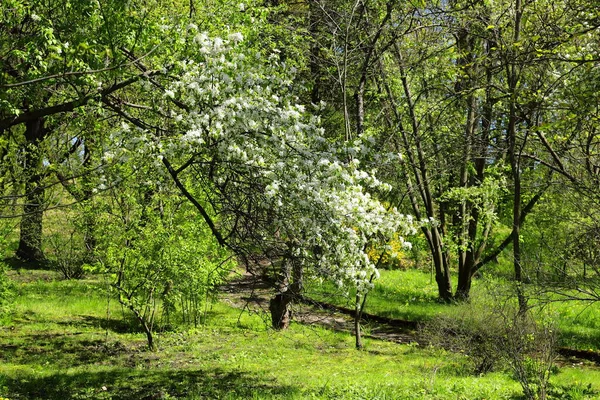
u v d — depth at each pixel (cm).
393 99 1892
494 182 2006
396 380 1159
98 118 917
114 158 777
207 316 1883
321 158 715
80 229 1516
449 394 1036
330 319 1980
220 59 725
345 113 1495
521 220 1986
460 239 2219
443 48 1622
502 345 1144
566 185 1188
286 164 730
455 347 1362
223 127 720
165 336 1580
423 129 1942
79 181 1420
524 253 1227
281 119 714
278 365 1336
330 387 1089
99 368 1229
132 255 1392
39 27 744
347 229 761
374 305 2266
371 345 1634
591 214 1066
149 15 945
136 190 1319
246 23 1040
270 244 812
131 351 1408
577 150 1260
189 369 1259
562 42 1024
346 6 1633
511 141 1499
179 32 838
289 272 880
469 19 1451
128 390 1069
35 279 2205
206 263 1498
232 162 732
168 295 1500
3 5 734
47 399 984
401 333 1880
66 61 705
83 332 1545
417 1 1465
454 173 2322
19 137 1582
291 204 741
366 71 1628
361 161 775
